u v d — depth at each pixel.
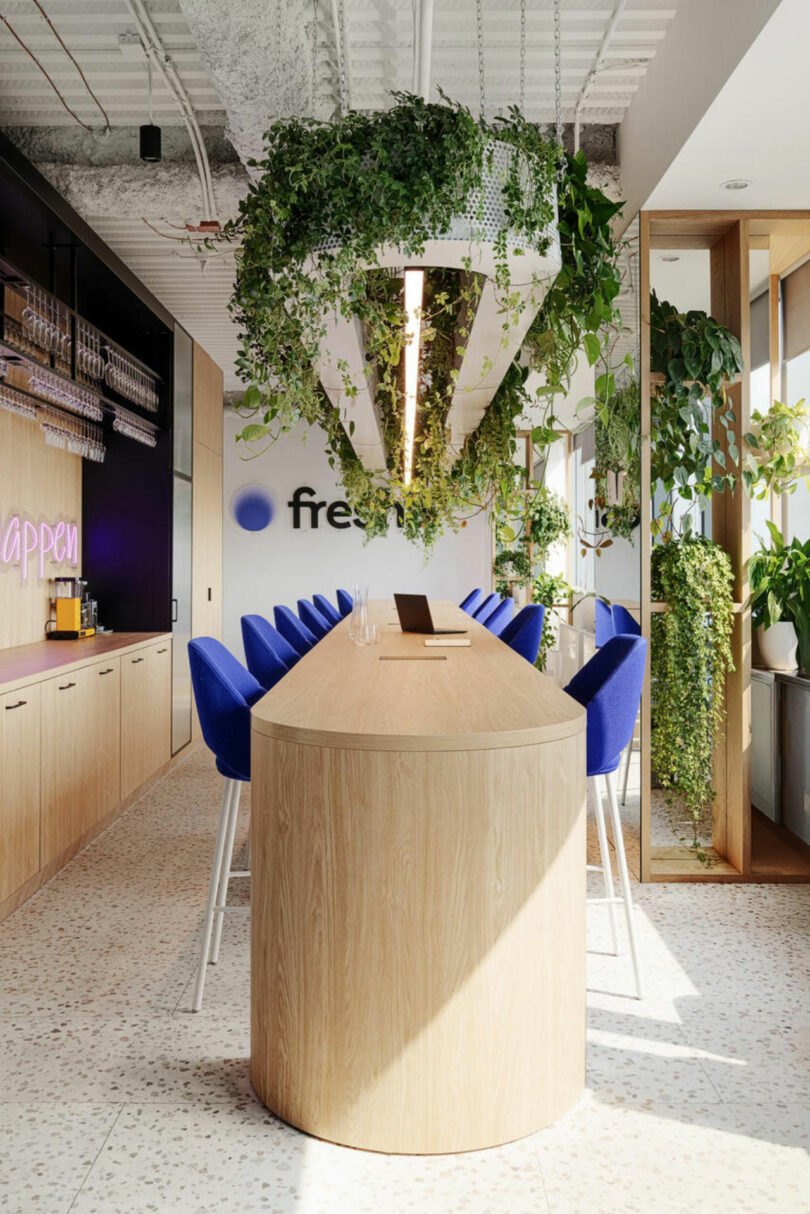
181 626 7.12
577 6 4.02
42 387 4.72
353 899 2.28
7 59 4.51
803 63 3.11
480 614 8.11
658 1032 2.92
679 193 4.25
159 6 4.08
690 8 3.67
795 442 4.45
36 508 5.86
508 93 4.84
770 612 4.85
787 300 5.36
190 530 7.39
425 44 3.80
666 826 4.92
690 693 4.42
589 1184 2.18
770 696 5.15
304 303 3.23
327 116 4.89
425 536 7.71
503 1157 2.28
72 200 5.39
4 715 3.78
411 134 3.03
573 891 2.46
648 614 4.44
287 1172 2.22
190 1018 2.99
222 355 10.65
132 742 5.78
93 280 5.52
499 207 3.08
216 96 4.87
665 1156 2.28
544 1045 2.38
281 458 12.15
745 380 4.46
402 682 3.20
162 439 6.75
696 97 3.57
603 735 3.11
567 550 10.91
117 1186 2.16
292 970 2.37
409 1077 2.29
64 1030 2.91
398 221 2.99
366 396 5.05
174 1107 2.48
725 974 3.36
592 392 5.72
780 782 5.12
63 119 5.22
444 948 2.28
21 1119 2.42
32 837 4.12
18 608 5.59
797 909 4.04
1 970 3.36
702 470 4.45
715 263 4.65
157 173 5.31
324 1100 2.34
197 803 5.91
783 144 3.74
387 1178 2.20
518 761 2.31
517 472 5.83
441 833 2.26
